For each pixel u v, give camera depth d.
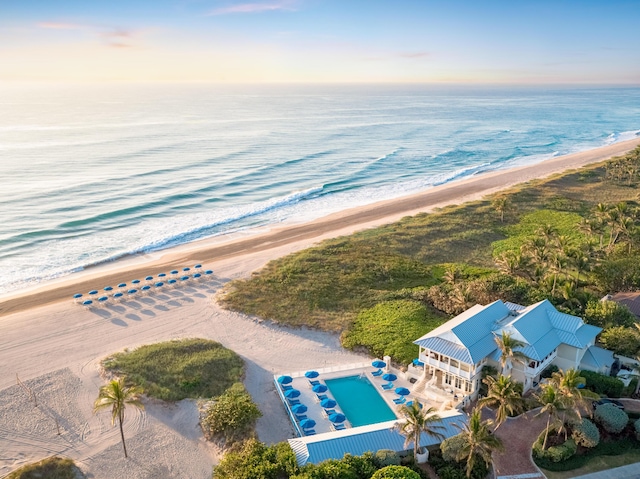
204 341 57.91
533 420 43.34
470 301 63.00
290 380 50.59
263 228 102.88
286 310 66.00
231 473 36.41
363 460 36.88
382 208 115.38
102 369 51.88
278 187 133.75
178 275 77.31
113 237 94.69
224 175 142.62
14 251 86.75
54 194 117.31
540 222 99.75
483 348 47.03
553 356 49.34
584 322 53.84
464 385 46.81
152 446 42.59
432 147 198.62
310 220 108.19
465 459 37.69
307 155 175.25
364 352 57.34
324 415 45.66
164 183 131.12
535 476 37.28
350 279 74.06
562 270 67.69
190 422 45.50
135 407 46.72
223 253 88.06
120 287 73.12
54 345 57.56
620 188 124.50
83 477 39.06
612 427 40.88
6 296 71.06
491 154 186.50
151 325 62.72
